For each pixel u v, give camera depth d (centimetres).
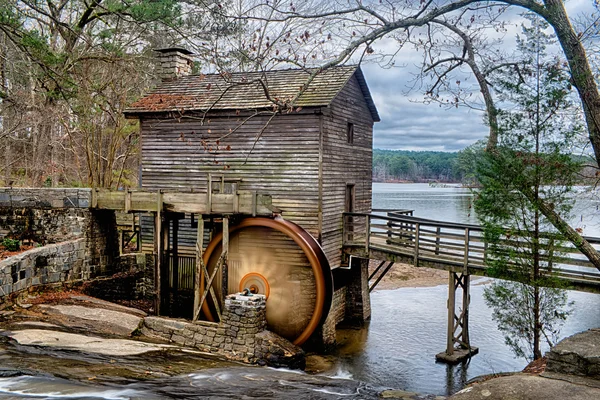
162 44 2253
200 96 1622
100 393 831
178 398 847
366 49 746
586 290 1086
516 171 887
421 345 1524
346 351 1467
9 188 1532
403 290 2272
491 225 968
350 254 1584
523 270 973
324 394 942
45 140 2303
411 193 10981
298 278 1462
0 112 1995
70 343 1084
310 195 1460
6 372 892
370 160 1864
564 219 901
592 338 699
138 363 1020
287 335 1462
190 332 1267
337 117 1563
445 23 809
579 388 598
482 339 1581
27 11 1650
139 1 1470
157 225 1395
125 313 1376
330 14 741
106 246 1593
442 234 1375
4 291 1239
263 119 1512
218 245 1491
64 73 1525
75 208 1513
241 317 1217
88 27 2272
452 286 1373
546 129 877
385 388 1027
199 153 1593
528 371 865
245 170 1537
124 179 2809
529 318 983
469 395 611
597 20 785
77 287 1468
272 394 917
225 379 988
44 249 1370
